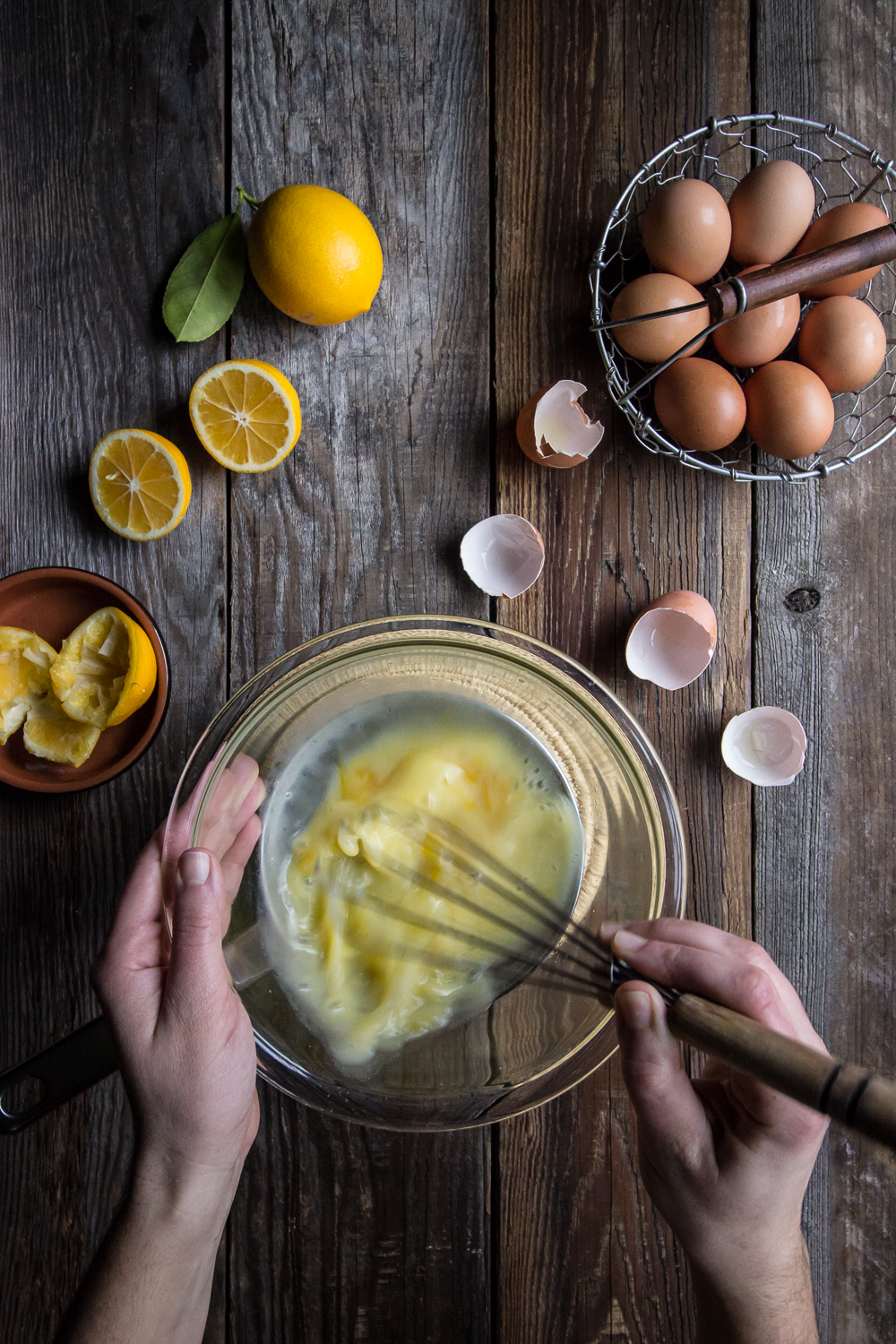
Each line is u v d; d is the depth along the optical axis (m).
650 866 0.56
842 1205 0.67
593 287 0.65
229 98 0.67
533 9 0.67
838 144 0.67
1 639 0.64
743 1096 0.51
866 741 0.68
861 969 0.68
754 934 0.68
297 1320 0.66
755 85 0.67
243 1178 0.66
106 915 0.66
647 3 0.67
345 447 0.67
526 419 0.64
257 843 0.54
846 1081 0.39
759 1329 0.52
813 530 0.68
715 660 0.67
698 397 0.62
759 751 0.67
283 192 0.61
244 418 0.64
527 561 0.66
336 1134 0.67
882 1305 0.67
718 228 0.62
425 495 0.67
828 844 0.68
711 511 0.67
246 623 0.67
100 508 0.65
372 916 0.52
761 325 0.61
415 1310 0.66
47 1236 0.66
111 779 0.63
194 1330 0.53
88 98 0.67
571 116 0.67
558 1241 0.67
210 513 0.67
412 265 0.67
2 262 0.67
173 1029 0.51
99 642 0.64
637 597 0.67
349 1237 0.66
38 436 0.67
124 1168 0.66
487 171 0.67
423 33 0.67
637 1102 0.50
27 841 0.67
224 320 0.65
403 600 0.67
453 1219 0.67
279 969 0.53
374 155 0.67
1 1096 0.54
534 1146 0.67
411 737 0.53
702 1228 0.52
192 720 0.67
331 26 0.67
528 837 0.52
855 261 0.56
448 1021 0.53
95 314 0.67
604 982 0.52
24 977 0.66
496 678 0.55
